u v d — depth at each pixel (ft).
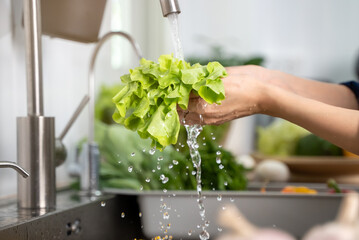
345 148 3.95
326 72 13.62
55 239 4.09
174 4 3.80
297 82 4.98
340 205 4.88
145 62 3.83
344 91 5.10
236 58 8.70
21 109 5.20
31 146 4.19
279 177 7.03
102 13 5.37
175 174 5.32
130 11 9.41
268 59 13.50
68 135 6.14
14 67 5.08
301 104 3.91
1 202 4.55
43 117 4.22
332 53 13.58
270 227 4.82
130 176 5.58
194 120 3.91
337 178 7.39
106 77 7.57
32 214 4.02
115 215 4.89
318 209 4.85
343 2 13.46
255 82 3.92
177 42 3.82
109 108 6.82
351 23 13.48
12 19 5.02
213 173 5.29
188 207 4.80
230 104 3.88
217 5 13.09
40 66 4.22
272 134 9.73
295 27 13.51
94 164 5.03
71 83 6.27
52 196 4.26
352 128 3.86
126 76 3.81
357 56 13.35
